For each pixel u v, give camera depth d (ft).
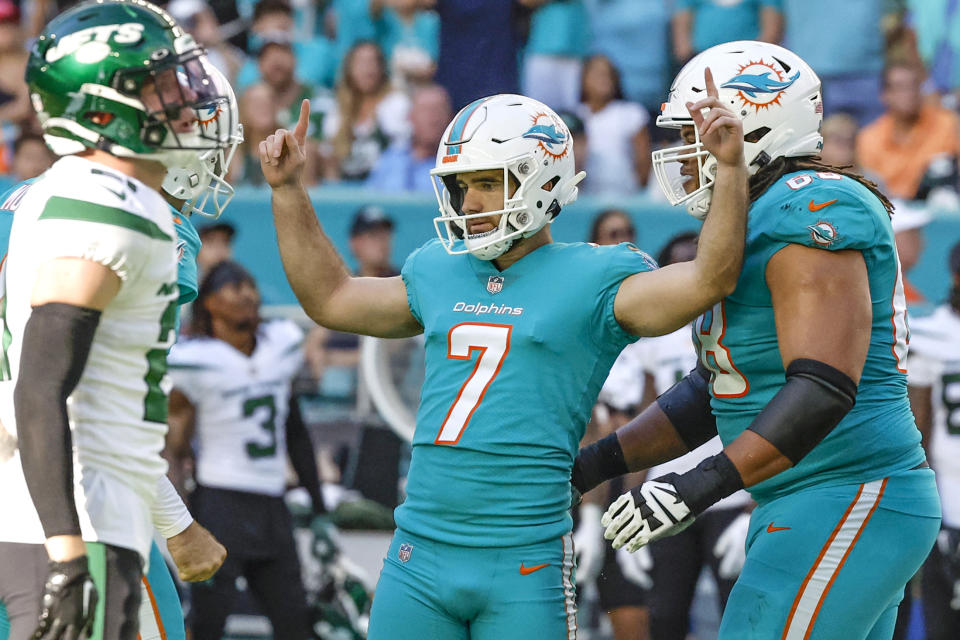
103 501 28.12
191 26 95.86
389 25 96.48
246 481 59.47
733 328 35.53
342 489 68.44
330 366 68.95
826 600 34.30
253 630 68.33
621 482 60.08
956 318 60.95
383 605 35.65
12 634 28.02
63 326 26.73
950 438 60.29
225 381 59.36
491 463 34.45
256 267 74.18
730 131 32.45
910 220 73.56
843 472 34.88
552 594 34.60
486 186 35.22
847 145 88.53
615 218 68.95
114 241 27.35
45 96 28.84
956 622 59.72
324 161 91.76
